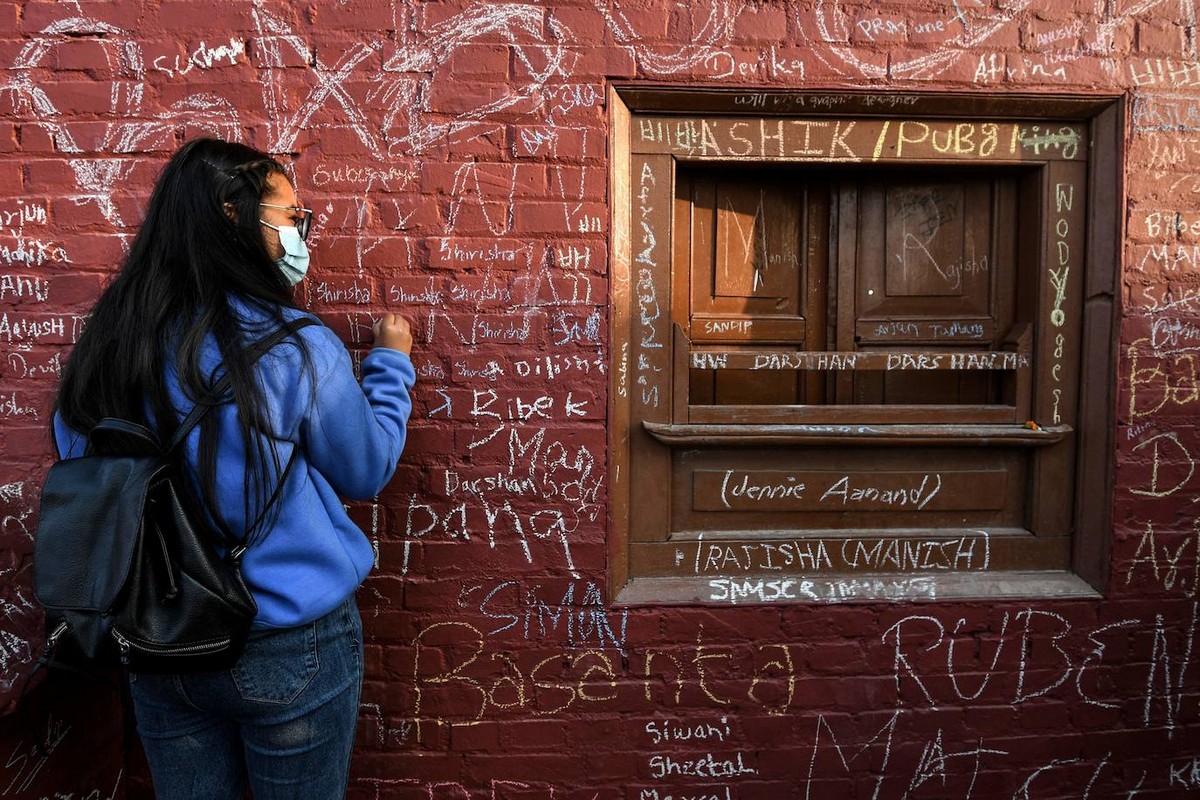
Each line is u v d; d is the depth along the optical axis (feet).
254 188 5.34
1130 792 7.95
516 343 7.30
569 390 7.35
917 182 8.12
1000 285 8.11
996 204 8.04
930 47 7.30
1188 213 7.57
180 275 4.96
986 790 7.90
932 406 7.75
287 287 5.68
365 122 7.09
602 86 7.18
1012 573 7.91
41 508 4.66
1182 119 7.51
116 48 6.93
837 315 8.18
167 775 5.29
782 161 7.52
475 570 7.44
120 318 4.88
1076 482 7.87
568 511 7.43
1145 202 7.53
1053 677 7.83
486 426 7.34
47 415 7.10
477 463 7.36
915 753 7.84
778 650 7.68
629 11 7.15
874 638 7.73
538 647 7.52
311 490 5.21
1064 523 7.92
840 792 7.83
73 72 6.93
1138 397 7.64
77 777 6.76
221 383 4.73
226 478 4.79
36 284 7.04
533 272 7.26
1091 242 7.64
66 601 4.52
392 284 7.19
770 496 7.80
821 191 8.17
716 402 8.25
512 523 7.43
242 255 5.19
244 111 7.02
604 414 7.38
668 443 7.56
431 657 7.47
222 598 4.60
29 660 6.85
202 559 4.62
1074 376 7.80
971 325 8.16
